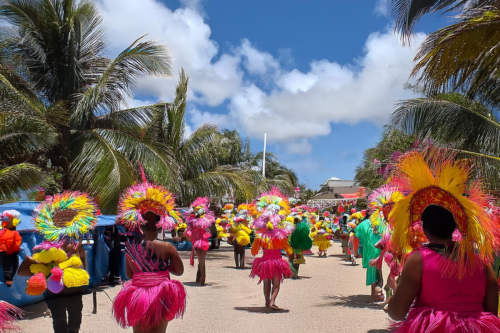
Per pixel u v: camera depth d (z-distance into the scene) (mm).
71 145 14367
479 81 8938
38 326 6273
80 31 16047
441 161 3064
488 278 2641
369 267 7980
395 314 2668
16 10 14406
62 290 4605
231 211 14820
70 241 4934
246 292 9094
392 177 3404
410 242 3201
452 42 7570
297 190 31859
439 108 10852
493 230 2795
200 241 10062
